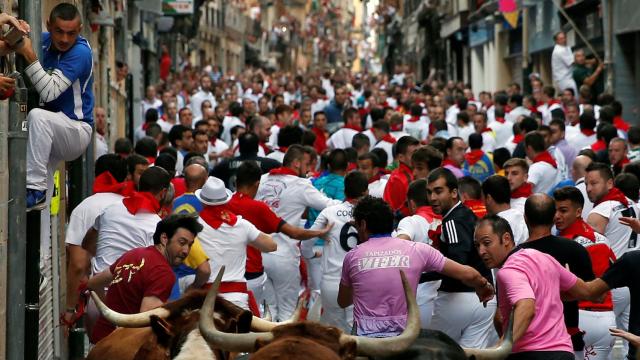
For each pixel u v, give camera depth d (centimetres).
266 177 1470
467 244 1093
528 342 858
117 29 2975
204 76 3719
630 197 1331
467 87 4166
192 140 2062
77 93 995
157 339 728
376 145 2167
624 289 1201
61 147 1002
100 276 1006
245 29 10388
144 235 1125
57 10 963
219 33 8844
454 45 6481
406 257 980
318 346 603
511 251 966
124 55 3000
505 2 4000
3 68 933
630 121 3216
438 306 1095
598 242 1120
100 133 1947
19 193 916
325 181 1569
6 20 857
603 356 1086
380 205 998
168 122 2691
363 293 982
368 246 992
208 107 2902
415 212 1202
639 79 3177
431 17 7012
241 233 1170
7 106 934
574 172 1552
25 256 929
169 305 747
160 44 5228
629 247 1270
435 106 2694
